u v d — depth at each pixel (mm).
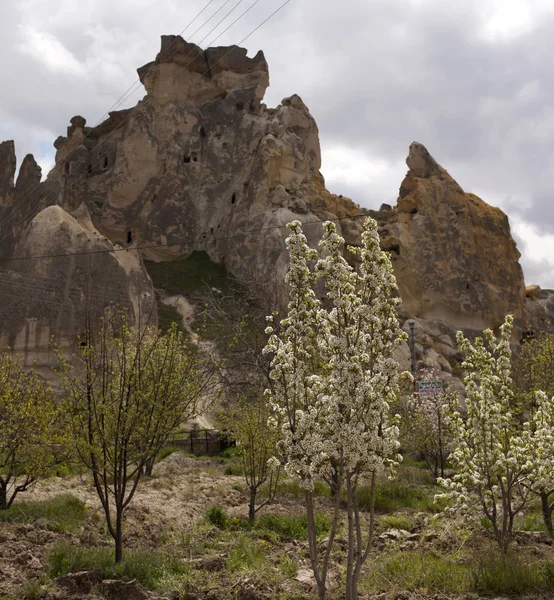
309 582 8336
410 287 62500
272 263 55594
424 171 70000
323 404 6512
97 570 8031
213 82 74062
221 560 9102
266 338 23141
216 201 67625
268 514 13141
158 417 9352
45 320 40562
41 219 44938
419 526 12320
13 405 12070
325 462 6484
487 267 67438
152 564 8711
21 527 10469
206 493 16172
